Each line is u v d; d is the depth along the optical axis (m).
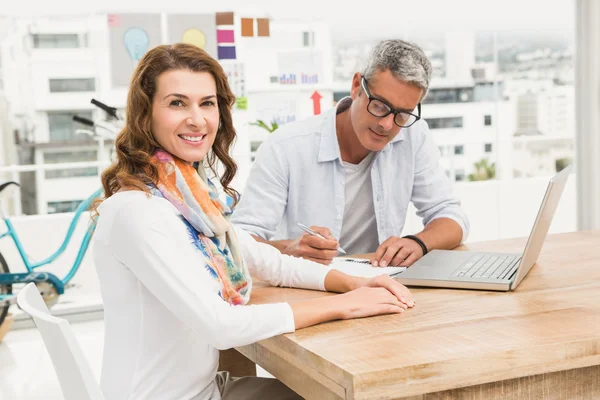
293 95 4.77
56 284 4.31
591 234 2.19
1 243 4.96
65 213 5.00
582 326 1.21
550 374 1.15
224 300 1.36
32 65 4.65
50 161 4.86
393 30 4.89
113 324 1.34
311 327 1.30
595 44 4.82
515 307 1.36
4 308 4.06
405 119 1.99
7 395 3.16
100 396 1.07
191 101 1.39
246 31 4.64
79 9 4.57
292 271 1.66
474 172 5.25
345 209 2.27
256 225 2.14
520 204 5.41
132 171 1.39
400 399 1.07
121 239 1.28
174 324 1.33
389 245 1.90
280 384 1.57
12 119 4.72
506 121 5.21
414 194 2.34
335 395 1.11
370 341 1.18
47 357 3.71
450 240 2.05
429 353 1.10
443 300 1.45
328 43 4.80
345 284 1.57
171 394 1.33
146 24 4.57
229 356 1.90
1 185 4.28
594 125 4.89
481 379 1.08
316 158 2.20
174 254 1.28
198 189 1.43
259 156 2.22
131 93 1.40
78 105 4.73
